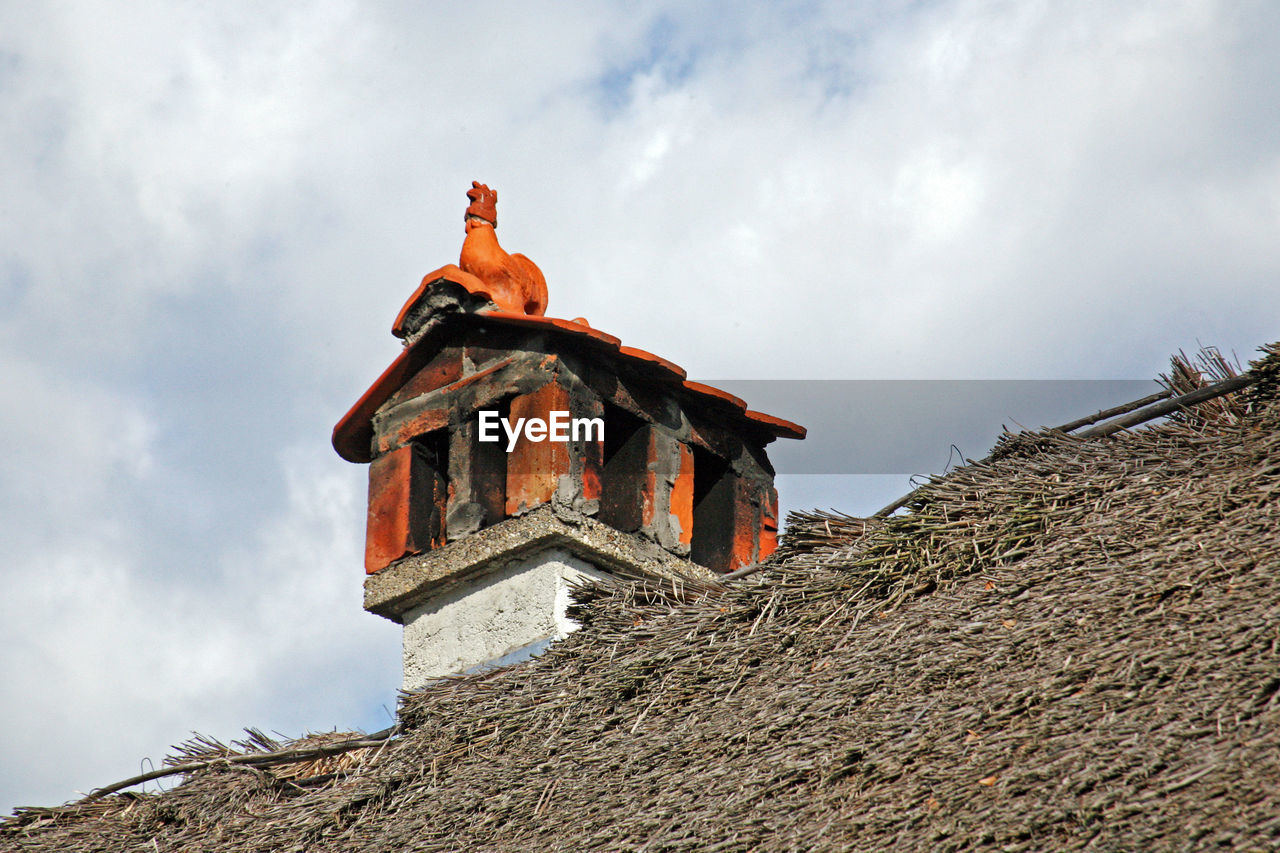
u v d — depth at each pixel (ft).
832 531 63.00
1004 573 53.78
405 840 58.59
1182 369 60.90
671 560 76.74
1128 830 37.73
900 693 49.44
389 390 81.51
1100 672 44.73
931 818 42.32
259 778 69.82
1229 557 47.39
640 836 49.39
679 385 80.38
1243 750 38.40
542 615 72.13
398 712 68.23
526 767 58.95
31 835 71.15
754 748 51.24
